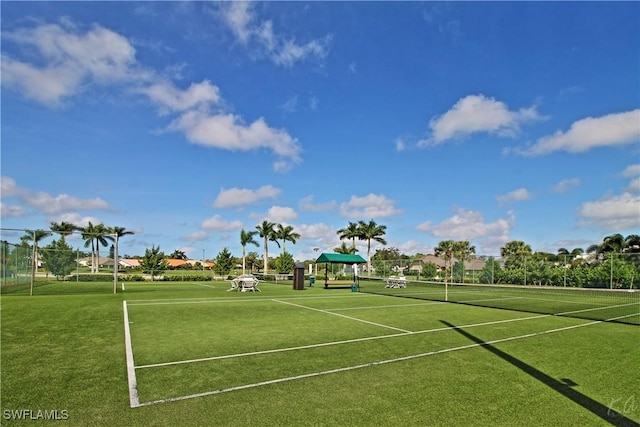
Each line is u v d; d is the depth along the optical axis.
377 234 56.38
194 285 32.88
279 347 8.14
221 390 5.41
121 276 41.25
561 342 9.10
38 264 35.19
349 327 10.84
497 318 13.26
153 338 8.94
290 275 45.66
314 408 4.80
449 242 74.50
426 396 5.29
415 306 17.08
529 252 71.44
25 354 7.28
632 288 28.11
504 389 5.62
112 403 4.89
